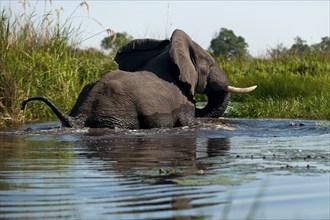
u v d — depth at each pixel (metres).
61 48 21.34
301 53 35.41
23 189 8.12
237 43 67.31
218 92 18.20
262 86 23.81
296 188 8.18
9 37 19.30
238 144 12.45
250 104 20.70
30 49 20.80
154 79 15.75
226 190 8.05
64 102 19.42
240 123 16.42
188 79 16.22
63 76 20.20
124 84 14.87
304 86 23.31
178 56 16.34
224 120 17.33
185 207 7.25
